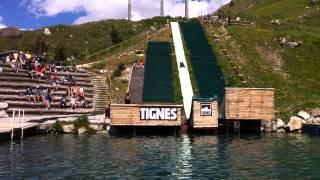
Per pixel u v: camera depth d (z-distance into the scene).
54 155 33.44
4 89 54.31
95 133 48.44
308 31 86.50
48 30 123.19
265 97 50.38
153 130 50.59
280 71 69.06
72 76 63.84
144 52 76.19
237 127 50.38
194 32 85.38
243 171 27.88
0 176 26.14
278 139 44.03
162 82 63.12
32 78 59.88
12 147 37.09
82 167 28.98
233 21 95.31
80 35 120.31
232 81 63.41
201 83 62.69
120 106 48.31
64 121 48.78
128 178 25.98
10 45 111.50
